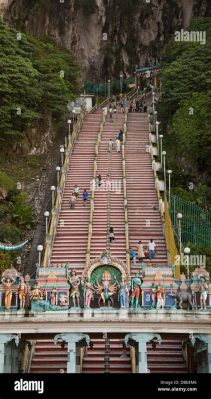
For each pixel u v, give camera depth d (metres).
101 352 24.12
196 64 45.94
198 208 34.50
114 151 43.38
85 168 40.41
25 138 42.72
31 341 24.03
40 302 20.92
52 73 47.53
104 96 69.38
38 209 36.81
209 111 40.62
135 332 20.77
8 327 20.69
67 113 50.22
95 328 20.81
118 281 22.23
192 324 20.67
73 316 20.75
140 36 72.12
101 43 70.94
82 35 69.06
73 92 54.16
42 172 41.34
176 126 42.41
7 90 39.28
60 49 62.06
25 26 59.81
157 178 38.00
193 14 68.81
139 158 42.28
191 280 21.62
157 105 52.81
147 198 36.56
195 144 40.06
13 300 21.12
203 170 40.12
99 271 22.47
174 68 46.62
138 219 34.06
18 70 40.50
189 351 23.06
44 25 63.31
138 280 21.47
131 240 31.88
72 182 38.47
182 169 41.34
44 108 45.19
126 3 70.81
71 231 32.84
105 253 22.64
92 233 32.44
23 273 30.45
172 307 20.88
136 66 72.25
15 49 43.03
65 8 66.06
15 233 33.06
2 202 35.72
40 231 34.50
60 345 24.50
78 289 21.45
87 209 34.91
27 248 32.81
